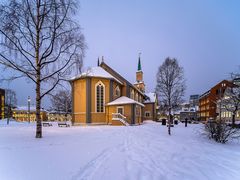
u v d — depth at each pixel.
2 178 6.11
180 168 8.02
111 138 16.25
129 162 8.57
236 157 10.80
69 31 15.98
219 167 8.44
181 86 34.59
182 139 18.39
